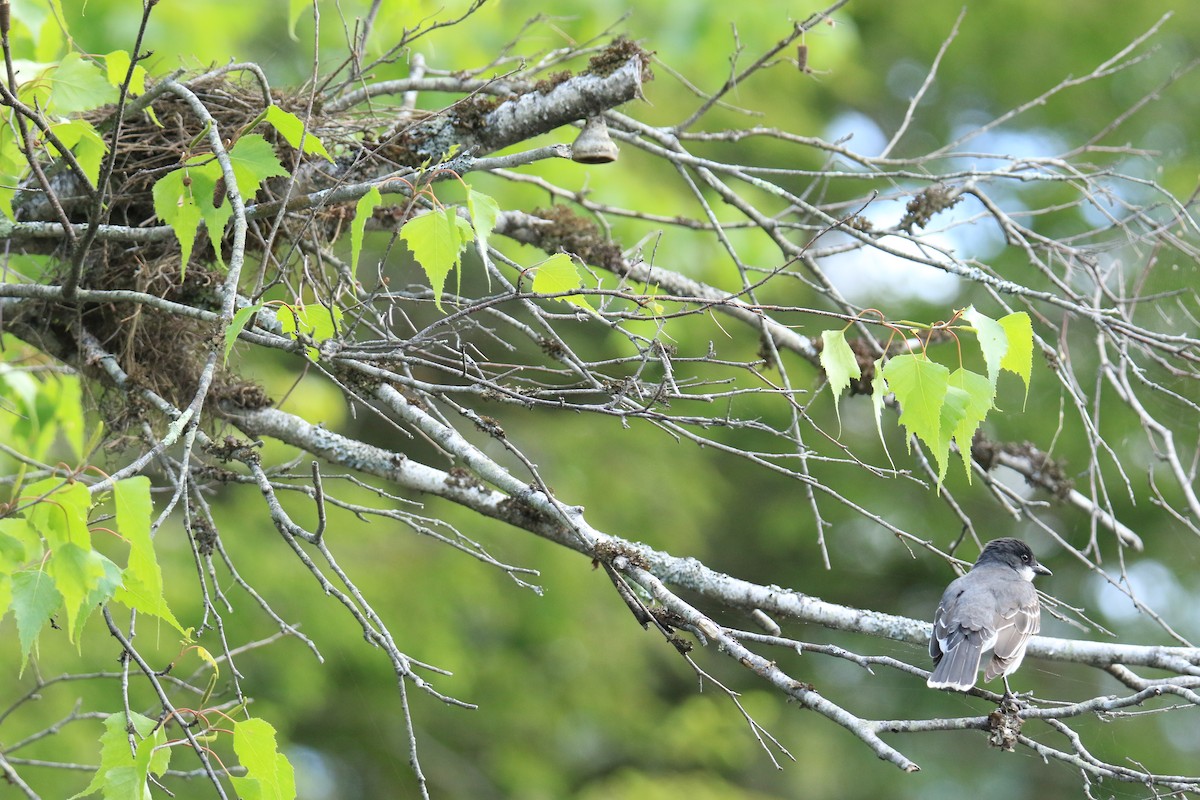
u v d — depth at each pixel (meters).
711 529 20.11
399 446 17.44
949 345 16.61
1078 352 16.94
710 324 17.16
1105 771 5.93
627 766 18.03
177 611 13.35
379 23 9.34
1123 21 19.61
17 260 9.31
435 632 15.30
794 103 19.06
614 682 17.33
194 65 10.41
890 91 20.64
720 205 16.45
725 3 12.02
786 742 19.22
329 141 8.20
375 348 6.51
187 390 8.06
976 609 7.91
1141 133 19.27
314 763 16.39
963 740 19.48
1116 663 7.73
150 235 6.38
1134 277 11.63
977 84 20.41
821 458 6.21
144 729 5.28
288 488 7.28
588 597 17.00
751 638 6.16
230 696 13.30
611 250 9.25
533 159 6.34
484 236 5.24
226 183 5.62
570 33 11.47
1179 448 14.12
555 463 17.25
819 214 8.24
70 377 8.91
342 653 14.78
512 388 6.14
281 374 14.79
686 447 18.80
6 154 6.74
